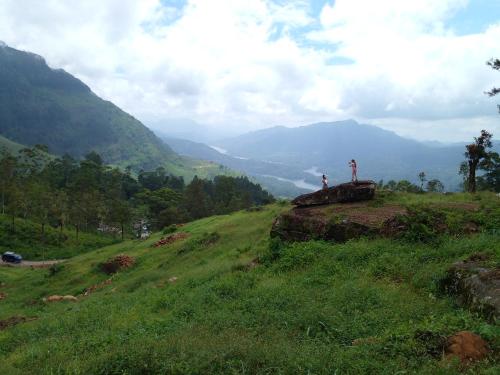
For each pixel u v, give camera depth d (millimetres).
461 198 23328
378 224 17188
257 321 11141
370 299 11297
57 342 12539
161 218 88875
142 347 9203
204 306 13766
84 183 102562
